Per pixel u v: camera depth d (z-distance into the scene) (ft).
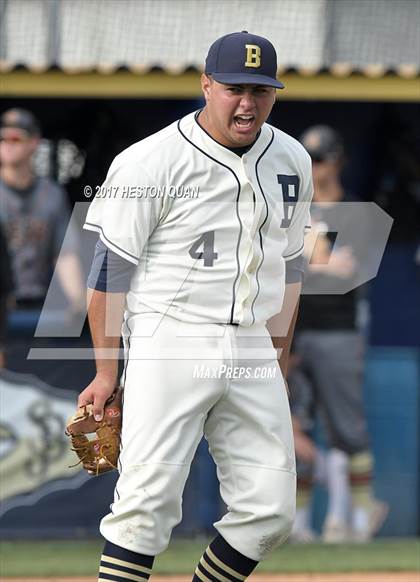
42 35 96.84
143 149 41.04
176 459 41.16
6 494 72.84
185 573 63.57
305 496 75.51
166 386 41.19
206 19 99.40
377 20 97.45
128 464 41.37
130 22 98.94
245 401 42.22
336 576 63.67
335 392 75.87
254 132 40.55
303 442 75.41
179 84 84.94
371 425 79.05
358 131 102.32
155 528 41.19
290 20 98.58
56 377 73.41
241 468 42.60
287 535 43.16
